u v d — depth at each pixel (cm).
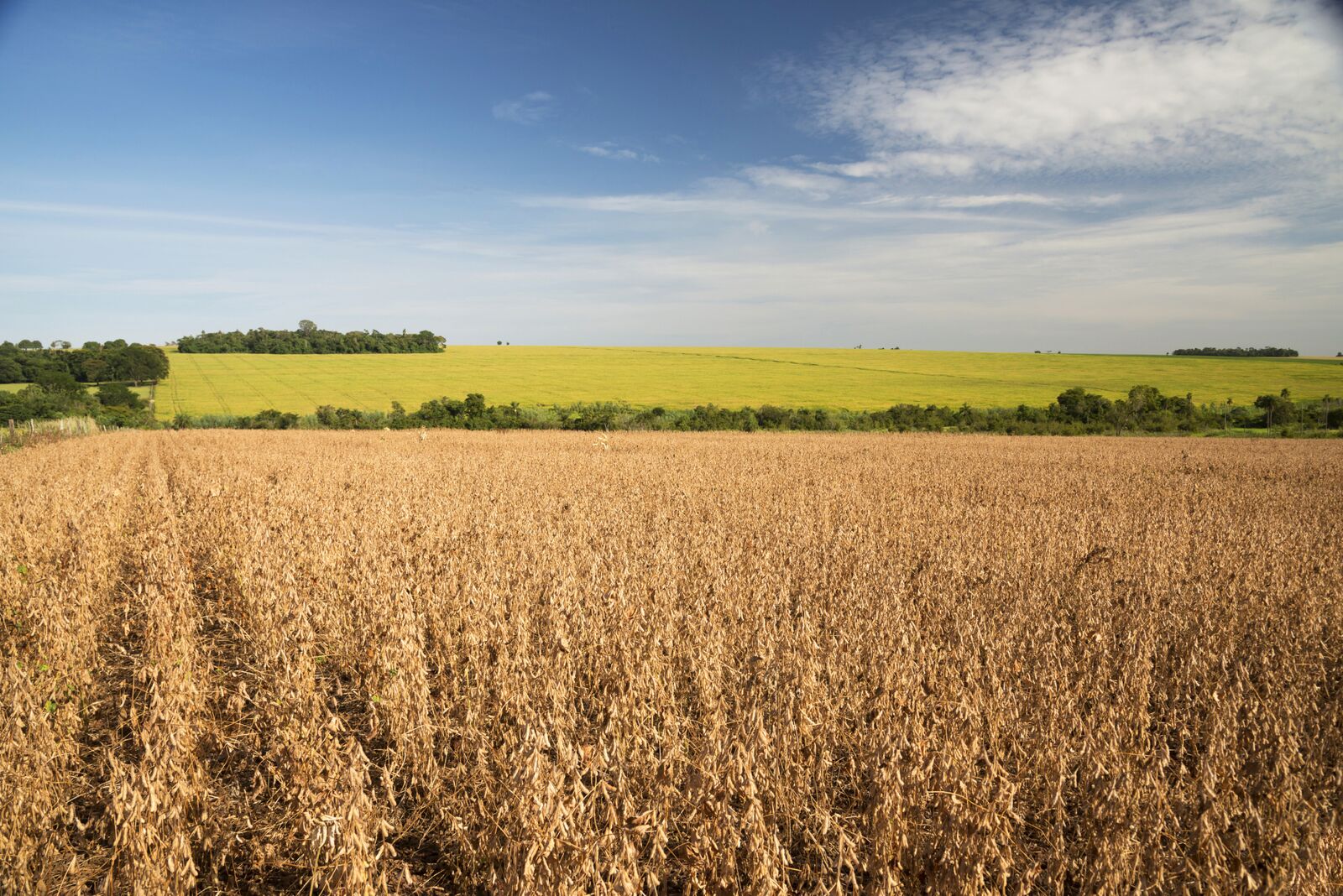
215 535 1168
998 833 404
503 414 5053
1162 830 405
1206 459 2814
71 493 1458
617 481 1930
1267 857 412
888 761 440
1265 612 774
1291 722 520
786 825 472
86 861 480
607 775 480
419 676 600
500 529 1142
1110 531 1248
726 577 841
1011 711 538
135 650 809
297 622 714
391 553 990
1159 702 616
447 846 496
